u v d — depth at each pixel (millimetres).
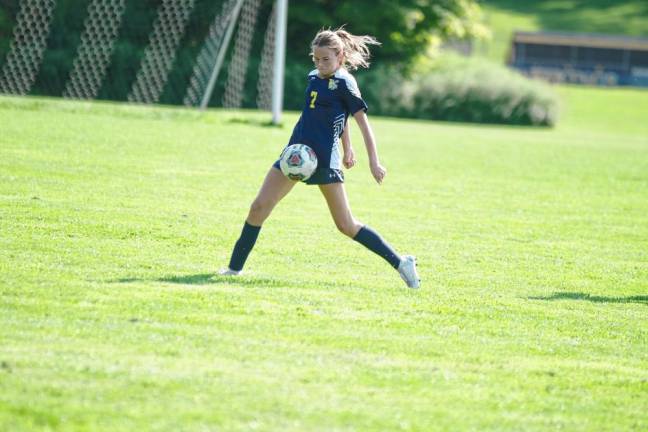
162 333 18531
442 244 31516
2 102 65812
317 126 23109
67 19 114250
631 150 78812
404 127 92750
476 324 21281
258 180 42062
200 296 21625
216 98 121688
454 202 41469
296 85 124000
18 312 19156
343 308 21656
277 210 35344
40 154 43406
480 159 61531
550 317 22516
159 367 16562
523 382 17516
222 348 17906
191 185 39156
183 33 119875
